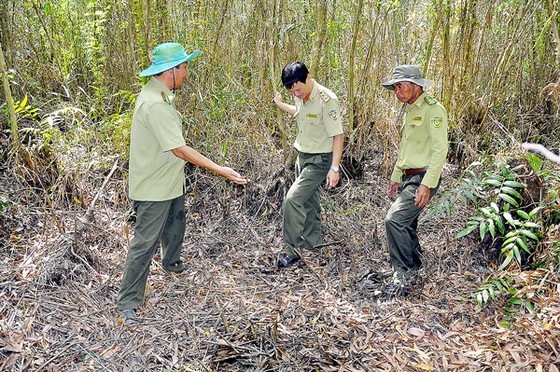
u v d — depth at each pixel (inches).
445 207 152.5
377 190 199.6
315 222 165.0
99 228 161.8
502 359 118.1
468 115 221.3
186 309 136.1
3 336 119.8
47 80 224.2
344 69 212.2
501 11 217.6
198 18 194.5
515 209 156.6
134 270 129.3
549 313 127.7
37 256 147.6
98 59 212.2
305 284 149.9
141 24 186.2
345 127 205.0
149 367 115.5
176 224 142.2
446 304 139.7
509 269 150.3
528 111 230.5
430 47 207.3
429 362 118.8
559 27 209.6
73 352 118.0
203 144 193.3
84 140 191.9
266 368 116.2
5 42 202.7
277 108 182.7
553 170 187.0
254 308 137.6
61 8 224.1
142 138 125.0
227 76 201.2
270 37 177.0
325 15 171.5
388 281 148.4
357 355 121.0
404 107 146.3
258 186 188.5
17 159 178.5
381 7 205.5
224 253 164.6
